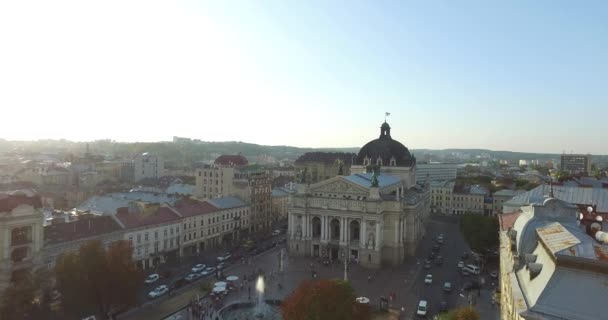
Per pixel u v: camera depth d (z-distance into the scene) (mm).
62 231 100625
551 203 51625
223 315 86938
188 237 135375
